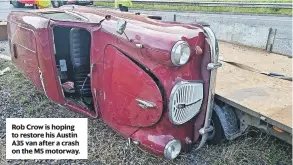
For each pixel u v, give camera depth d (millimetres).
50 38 3607
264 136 3373
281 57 4797
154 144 2891
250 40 5387
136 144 3057
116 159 3234
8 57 6598
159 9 14852
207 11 13703
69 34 4004
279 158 3168
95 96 3367
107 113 3266
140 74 2830
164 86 2736
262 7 12703
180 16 6773
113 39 3070
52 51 3639
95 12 4055
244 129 3254
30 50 3959
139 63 2861
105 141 3547
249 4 12930
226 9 13391
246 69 4223
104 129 3787
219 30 5926
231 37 5703
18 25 4188
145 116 2873
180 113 2850
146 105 2818
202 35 2918
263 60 4625
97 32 3229
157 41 2715
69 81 4137
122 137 3584
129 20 3389
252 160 3174
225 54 4934
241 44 5539
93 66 3277
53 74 3705
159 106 2758
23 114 4211
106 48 3133
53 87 3793
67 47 4137
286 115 2871
